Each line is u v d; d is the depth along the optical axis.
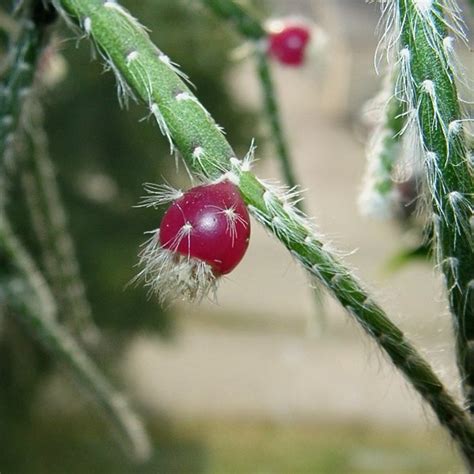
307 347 0.79
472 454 0.15
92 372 0.25
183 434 0.66
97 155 0.56
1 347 0.58
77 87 0.50
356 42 1.00
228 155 0.14
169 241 0.13
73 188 0.56
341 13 0.98
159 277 0.14
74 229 0.55
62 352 0.24
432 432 0.16
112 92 0.52
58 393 0.67
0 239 0.24
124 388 0.66
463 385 0.15
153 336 0.61
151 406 0.69
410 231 0.23
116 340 0.61
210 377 0.75
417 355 0.14
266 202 0.14
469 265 0.14
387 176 0.20
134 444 0.27
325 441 0.66
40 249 0.43
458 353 0.15
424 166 0.14
